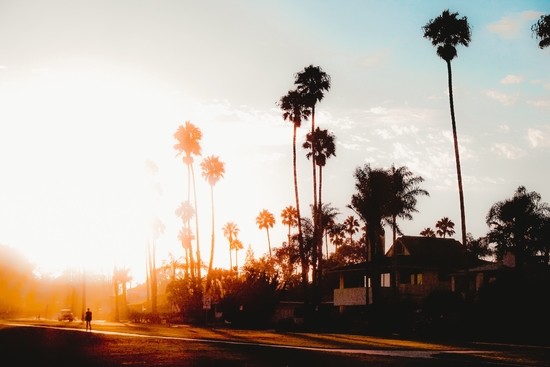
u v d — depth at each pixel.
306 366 27.69
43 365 27.84
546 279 58.91
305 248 77.19
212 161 91.44
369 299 71.81
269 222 136.12
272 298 71.19
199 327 71.00
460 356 33.34
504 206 64.12
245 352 34.81
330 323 66.81
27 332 53.59
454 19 65.00
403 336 53.69
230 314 71.56
